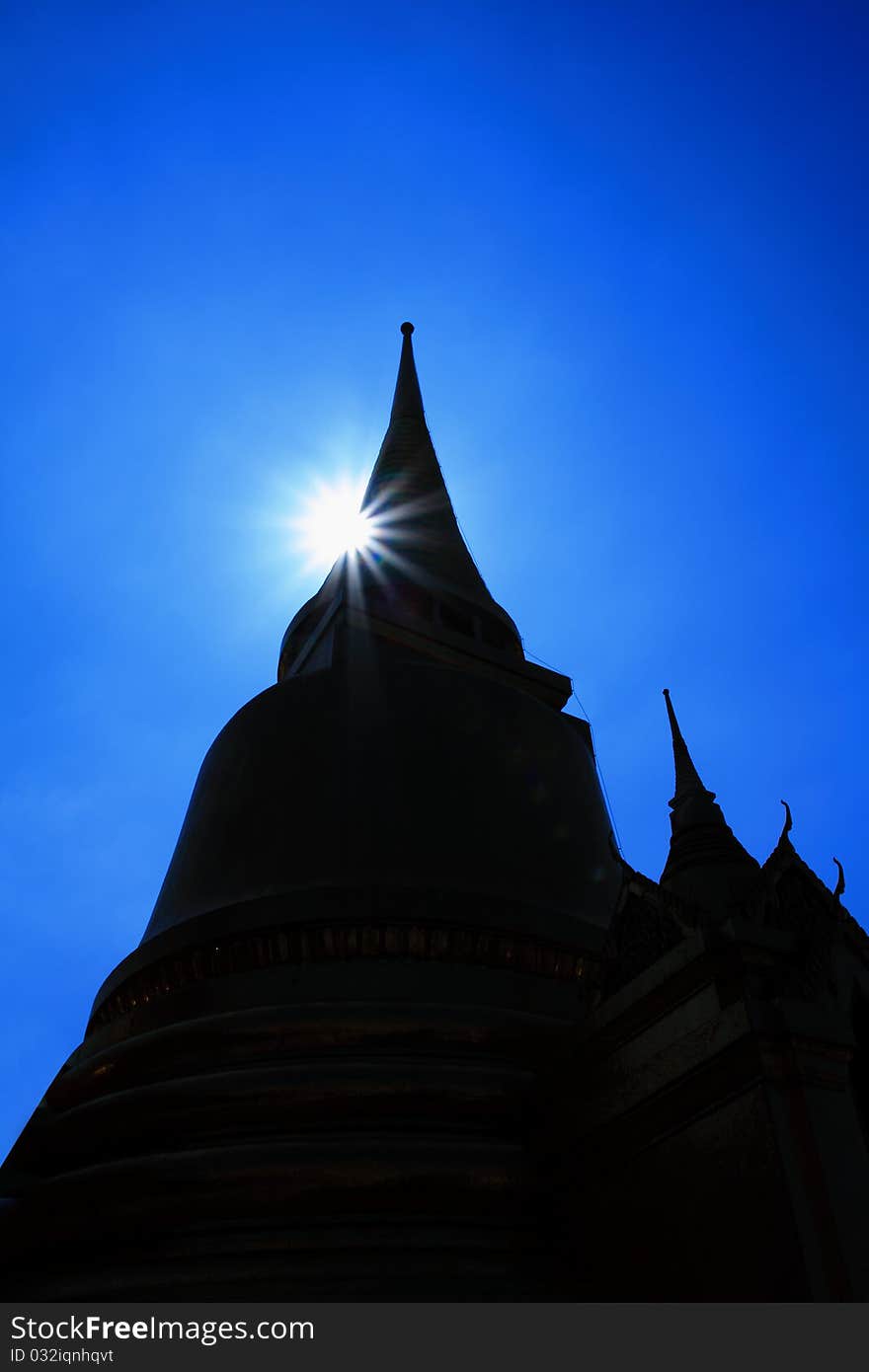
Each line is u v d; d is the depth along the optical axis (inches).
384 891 542.9
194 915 605.6
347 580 857.5
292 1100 449.4
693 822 581.0
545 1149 449.7
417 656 819.4
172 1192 419.2
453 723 689.6
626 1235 396.5
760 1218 341.1
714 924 398.9
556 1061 470.6
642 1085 407.5
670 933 434.0
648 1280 379.6
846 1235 328.2
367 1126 446.6
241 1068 480.4
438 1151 427.8
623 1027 429.4
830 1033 371.6
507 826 642.2
